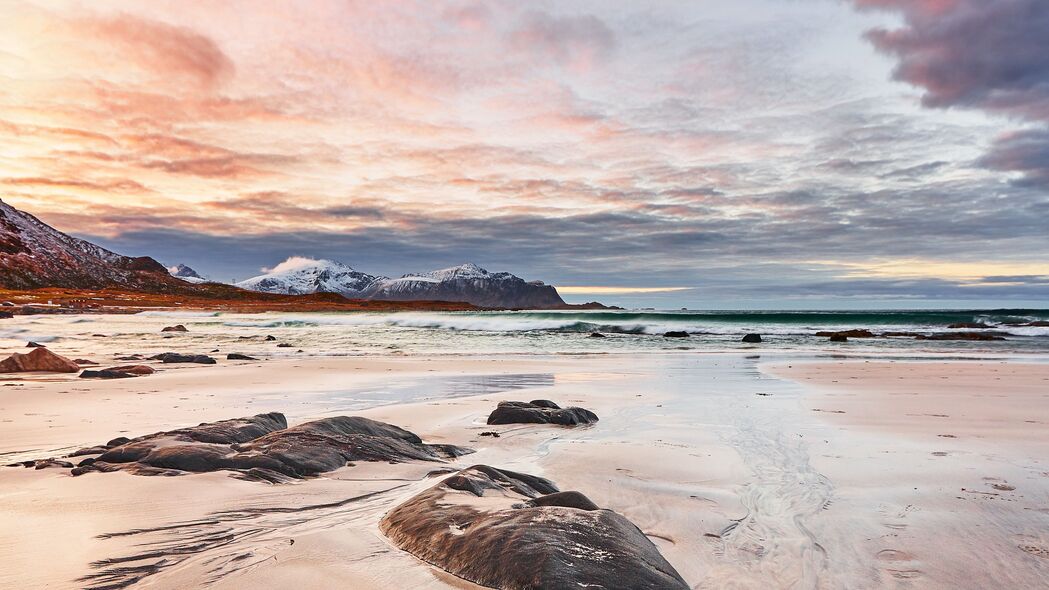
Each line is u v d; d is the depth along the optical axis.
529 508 4.09
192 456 5.78
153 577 3.41
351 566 3.64
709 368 19.08
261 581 3.40
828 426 9.10
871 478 6.13
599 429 8.94
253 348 27.33
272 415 7.88
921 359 22.98
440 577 3.49
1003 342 33.19
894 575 3.82
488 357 23.23
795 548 4.27
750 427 9.04
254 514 4.61
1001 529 4.65
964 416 9.97
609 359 22.62
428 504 4.47
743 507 5.20
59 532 4.06
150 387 13.25
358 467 6.16
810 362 21.44
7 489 5.02
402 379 15.64
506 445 7.84
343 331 43.84
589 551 3.51
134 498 4.83
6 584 3.24
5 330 40.47
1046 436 8.28
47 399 11.16
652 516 4.95
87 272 195.75
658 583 3.32
